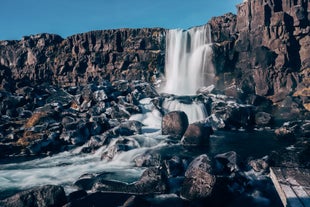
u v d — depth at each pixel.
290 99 55.75
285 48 61.69
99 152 32.22
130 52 72.88
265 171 22.03
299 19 61.72
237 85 62.94
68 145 34.78
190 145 32.75
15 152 32.94
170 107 46.59
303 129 37.50
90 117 41.47
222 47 65.12
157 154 26.98
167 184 19.58
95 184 20.22
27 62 79.31
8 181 23.86
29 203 17.59
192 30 70.25
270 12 64.12
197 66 67.06
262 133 39.28
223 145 33.06
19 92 51.81
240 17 67.38
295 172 17.06
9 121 41.72
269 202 17.89
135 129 37.78
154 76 71.19
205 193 17.88
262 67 62.16
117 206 17.47
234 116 43.22
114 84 55.34
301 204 13.18
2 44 81.69
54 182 23.33
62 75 75.94
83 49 74.94
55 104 45.28
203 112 46.09
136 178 22.64
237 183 19.61
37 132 36.81
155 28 74.25
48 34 79.38
